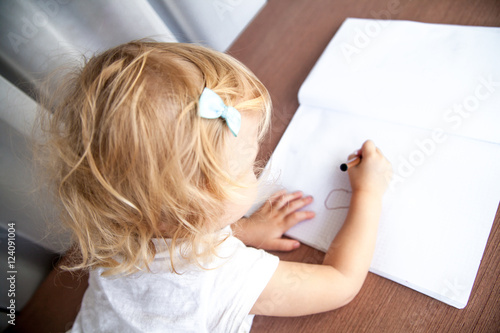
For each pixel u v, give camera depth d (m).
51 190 0.48
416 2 0.64
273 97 0.64
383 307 0.42
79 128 0.35
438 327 0.39
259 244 0.53
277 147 0.60
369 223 0.46
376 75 0.58
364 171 0.50
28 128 0.55
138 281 0.43
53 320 0.54
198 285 0.40
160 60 0.34
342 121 0.58
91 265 0.46
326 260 0.47
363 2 0.68
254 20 0.75
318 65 0.63
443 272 0.42
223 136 0.35
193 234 0.40
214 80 0.36
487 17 0.57
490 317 0.38
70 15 0.55
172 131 0.32
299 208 0.54
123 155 0.32
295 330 0.44
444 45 0.57
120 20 0.62
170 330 0.40
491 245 0.41
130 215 0.37
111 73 0.34
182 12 0.70
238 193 0.39
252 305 0.40
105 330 0.44
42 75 0.53
